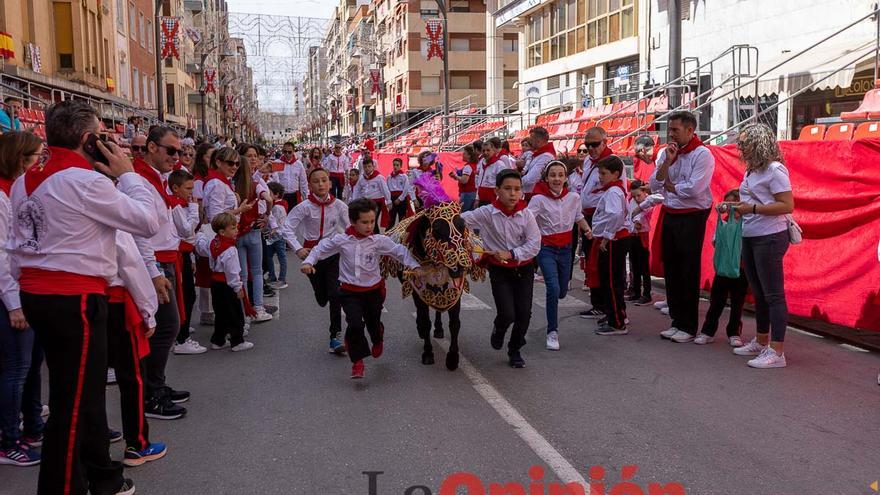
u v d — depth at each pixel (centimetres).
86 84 2633
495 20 3916
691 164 737
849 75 1238
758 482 434
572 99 3064
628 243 795
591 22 2847
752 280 689
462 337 797
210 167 830
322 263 754
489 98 4044
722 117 1823
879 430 514
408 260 646
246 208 742
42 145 482
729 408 561
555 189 744
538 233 662
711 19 1975
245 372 673
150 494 426
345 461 469
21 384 480
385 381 641
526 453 478
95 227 375
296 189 1534
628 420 537
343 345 729
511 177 653
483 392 605
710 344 758
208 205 784
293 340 793
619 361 697
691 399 583
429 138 3594
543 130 1041
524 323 672
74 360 372
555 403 577
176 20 3419
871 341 749
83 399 377
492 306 955
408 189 1625
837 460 464
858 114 1129
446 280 643
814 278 814
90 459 398
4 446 482
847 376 641
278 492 427
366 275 646
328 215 804
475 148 1382
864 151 754
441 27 3638
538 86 3438
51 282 365
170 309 551
